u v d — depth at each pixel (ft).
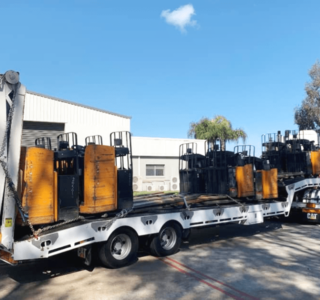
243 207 31.09
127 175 23.30
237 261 24.36
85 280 20.51
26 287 19.40
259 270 22.22
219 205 30.53
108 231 21.95
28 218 18.80
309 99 122.83
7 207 18.30
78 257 22.48
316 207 39.17
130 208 23.35
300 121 125.80
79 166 22.13
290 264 23.57
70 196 20.92
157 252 24.93
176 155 98.22
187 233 27.66
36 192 19.20
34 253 18.89
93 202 20.93
